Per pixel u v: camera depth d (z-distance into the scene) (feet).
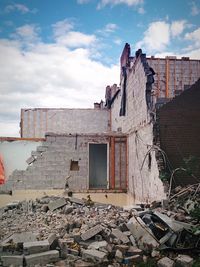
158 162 29.68
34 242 18.01
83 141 48.01
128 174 47.01
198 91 31.96
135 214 22.16
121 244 18.61
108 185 47.83
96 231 19.56
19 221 24.99
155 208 24.88
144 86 35.09
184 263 16.35
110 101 72.43
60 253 17.69
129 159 46.32
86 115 75.41
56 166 47.39
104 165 56.13
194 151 31.01
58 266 16.29
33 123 76.02
